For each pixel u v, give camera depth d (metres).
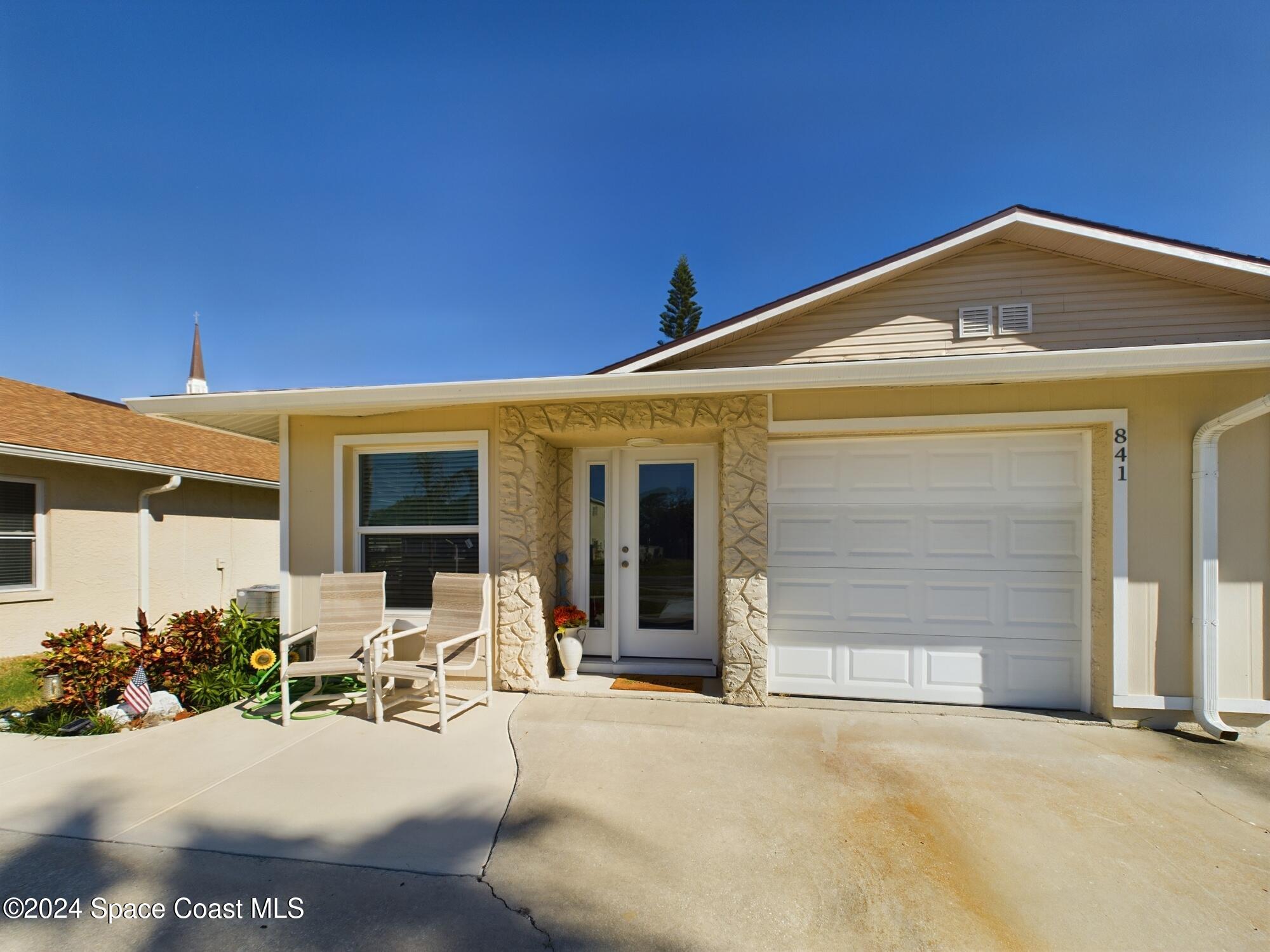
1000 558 4.78
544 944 2.12
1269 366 3.63
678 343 6.08
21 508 7.37
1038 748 3.92
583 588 6.00
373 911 2.30
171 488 8.88
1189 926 2.23
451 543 5.54
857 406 4.76
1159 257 5.23
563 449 6.03
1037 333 5.75
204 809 3.12
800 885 2.48
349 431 5.57
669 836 2.86
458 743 4.02
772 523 5.13
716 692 5.09
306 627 5.59
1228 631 4.25
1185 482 4.30
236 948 2.10
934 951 2.10
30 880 2.51
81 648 4.86
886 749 3.91
